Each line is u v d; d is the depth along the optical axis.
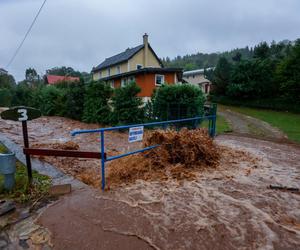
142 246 1.86
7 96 24.25
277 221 2.28
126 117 9.59
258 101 19.94
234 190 3.08
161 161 3.88
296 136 8.63
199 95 8.99
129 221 2.21
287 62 17.88
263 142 7.20
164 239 1.95
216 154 4.61
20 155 4.42
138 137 3.60
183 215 2.35
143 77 15.69
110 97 10.95
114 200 2.65
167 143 4.15
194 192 2.96
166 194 2.88
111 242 1.89
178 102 8.98
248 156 5.10
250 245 1.91
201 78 37.31
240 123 12.43
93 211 2.37
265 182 3.43
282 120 13.25
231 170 3.98
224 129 10.16
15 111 2.74
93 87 11.32
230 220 2.28
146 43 21.67
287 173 3.91
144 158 3.98
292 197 2.89
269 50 25.86
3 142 5.71
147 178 3.42
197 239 1.96
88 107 11.79
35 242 1.87
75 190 2.88
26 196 2.59
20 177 3.05
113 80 19.50
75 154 2.89
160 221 2.22
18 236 1.93
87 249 1.81
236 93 21.41
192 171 3.80
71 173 3.78
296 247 1.89
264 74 19.89
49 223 2.13
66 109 14.44
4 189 2.70
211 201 2.71
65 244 1.85
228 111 18.81
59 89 16.66
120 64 22.44
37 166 3.74
